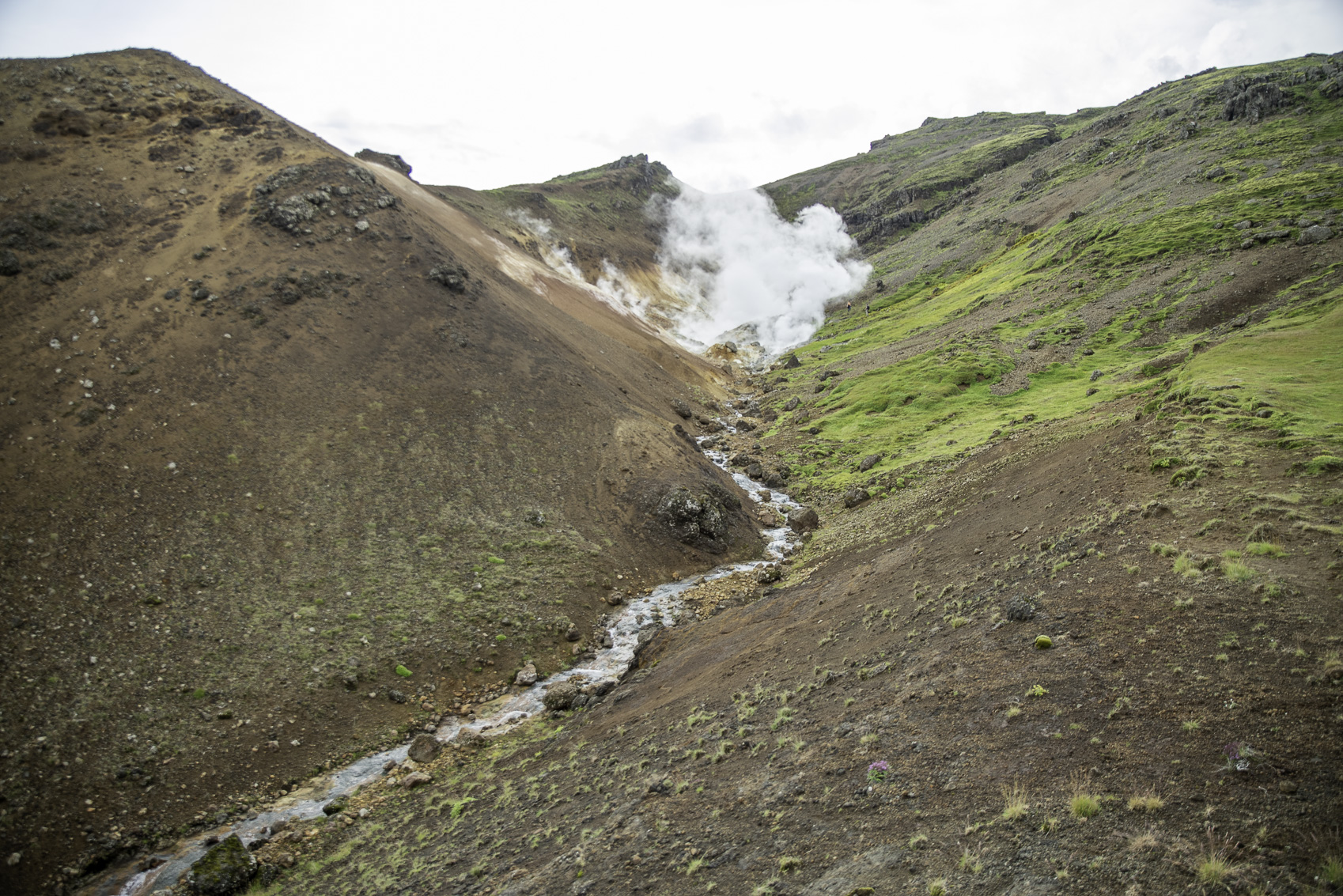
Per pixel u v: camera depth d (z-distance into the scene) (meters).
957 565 24.44
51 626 29.11
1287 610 13.64
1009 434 53.66
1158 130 147.38
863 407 80.69
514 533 42.97
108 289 48.09
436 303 60.38
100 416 39.97
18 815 22.83
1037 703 13.62
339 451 43.75
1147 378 53.78
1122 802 10.38
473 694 31.84
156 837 23.25
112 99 63.09
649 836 14.43
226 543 35.66
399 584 36.47
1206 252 82.88
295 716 28.28
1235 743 10.70
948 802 11.87
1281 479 19.41
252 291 51.94
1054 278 100.81
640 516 48.38
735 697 21.58
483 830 18.69
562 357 65.88
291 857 21.66
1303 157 98.31
